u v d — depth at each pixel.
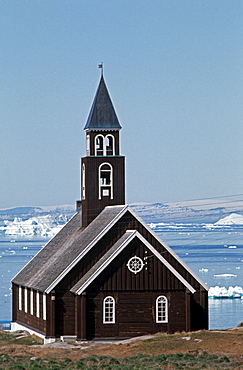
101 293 129.38
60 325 131.50
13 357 108.12
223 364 94.69
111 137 146.88
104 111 147.12
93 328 128.88
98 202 145.50
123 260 130.00
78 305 128.62
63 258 140.25
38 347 122.25
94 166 145.38
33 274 151.38
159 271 130.75
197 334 119.06
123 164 146.00
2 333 147.75
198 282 133.75
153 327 130.00
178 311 130.88
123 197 146.00
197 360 98.94
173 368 92.62
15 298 162.62
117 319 129.38
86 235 139.88
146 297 130.38
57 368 95.19
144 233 133.25
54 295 131.25
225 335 116.00
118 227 134.38
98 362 100.50
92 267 132.75
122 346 116.50
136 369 92.00
